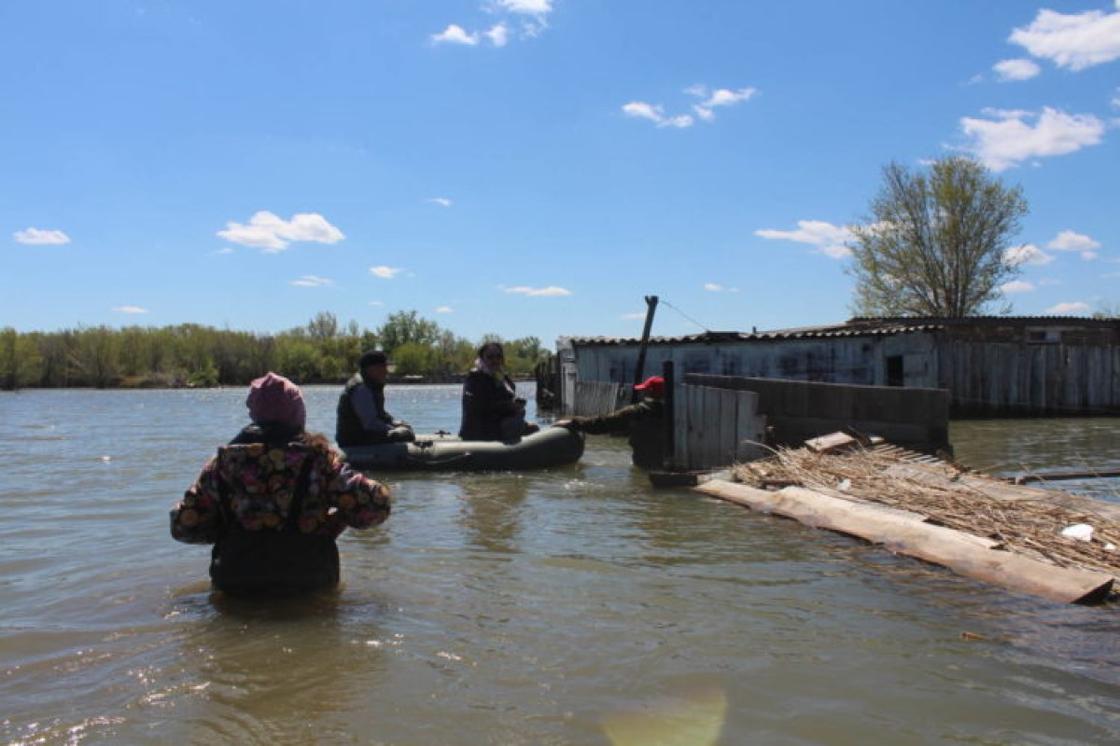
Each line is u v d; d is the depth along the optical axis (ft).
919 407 29.96
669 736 9.05
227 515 14.05
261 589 14.06
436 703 9.91
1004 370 67.15
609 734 9.11
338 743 8.87
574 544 18.75
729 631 12.55
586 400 57.62
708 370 60.80
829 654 11.59
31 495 26.55
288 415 14.25
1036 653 11.64
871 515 19.80
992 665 11.16
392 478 31.14
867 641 12.13
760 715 9.60
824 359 60.54
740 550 18.13
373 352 34.50
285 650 11.64
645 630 12.59
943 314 118.42
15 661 11.22
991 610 13.65
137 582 15.33
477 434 35.88
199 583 15.24
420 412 86.94
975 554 16.37
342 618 13.05
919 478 23.57
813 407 31.01
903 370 60.64
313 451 14.14
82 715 9.54
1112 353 69.05
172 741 8.90
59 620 13.03
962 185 115.03
